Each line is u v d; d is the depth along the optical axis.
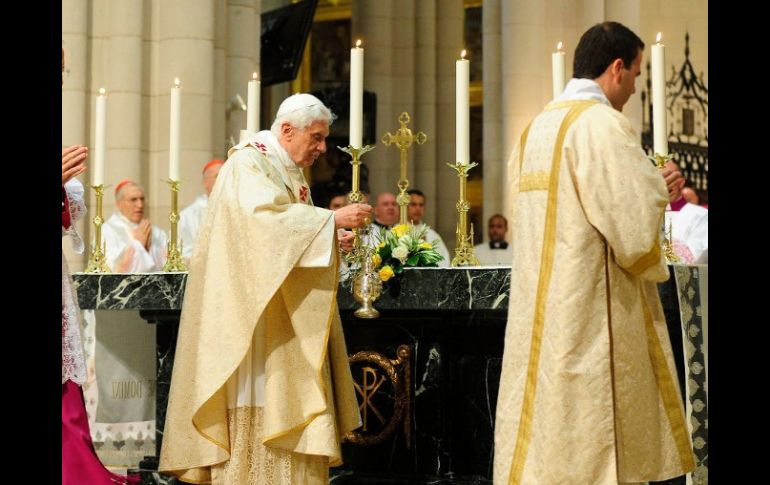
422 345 5.03
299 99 4.64
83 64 9.09
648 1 14.14
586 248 3.73
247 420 4.43
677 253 5.89
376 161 15.26
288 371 4.38
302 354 4.38
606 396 3.67
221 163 7.94
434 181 15.47
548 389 3.70
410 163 15.48
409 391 5.02
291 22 13.13
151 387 5.96
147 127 9.38
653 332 3.84
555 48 10.73
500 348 5.07
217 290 4.36
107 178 9.18
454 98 15.60
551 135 3.87
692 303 4.47
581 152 3.74
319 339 4.32
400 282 4.77
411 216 8.16
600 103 3.87
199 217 8.34
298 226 4.27
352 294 4.83
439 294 4.73
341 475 5.05
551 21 10.73
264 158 4.54
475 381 5.11
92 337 6.28
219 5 10.02
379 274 4.73
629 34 3.98
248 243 4.29
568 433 3.66
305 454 4.39
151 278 5.06
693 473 4.45
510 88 10.76
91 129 9.16
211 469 4.51
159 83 9.41
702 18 14.12
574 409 3.67
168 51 9.40
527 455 3.75
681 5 14.13
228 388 4.45
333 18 16.50
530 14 10.66
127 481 5.20
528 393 3.79
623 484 3.76
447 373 5.09
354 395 4.62
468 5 16.05
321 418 4.32
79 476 4.96
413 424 5.03
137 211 7.80
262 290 4.21
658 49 4.61
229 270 4.37
